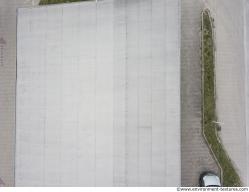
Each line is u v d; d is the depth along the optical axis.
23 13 13.50
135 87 13.11
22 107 13.56
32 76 13.49
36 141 13.46
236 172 14.77
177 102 12.95
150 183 13.02
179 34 12.95
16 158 13.57
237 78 14.91
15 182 13.54
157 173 13.02
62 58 13.33
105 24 13.15
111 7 13.10
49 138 13.38
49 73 13.40
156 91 13.04
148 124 13.05
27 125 13.52
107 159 13.11
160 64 13.03
